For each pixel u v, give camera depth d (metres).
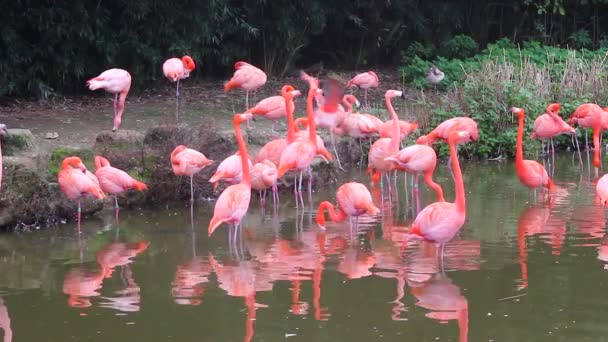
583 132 14.31
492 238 8.46
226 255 8.13
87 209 9.91
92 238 8.93
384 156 10.36
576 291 6.80
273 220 9.62
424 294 6.84
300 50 20.05
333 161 11.93
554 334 5.94
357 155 13.20
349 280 7.23
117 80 11.85
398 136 10.40
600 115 12.37
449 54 19.98
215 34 17.56
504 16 21.77
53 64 15.05
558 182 11.52
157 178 10.61
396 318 6.33
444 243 7.88
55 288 7.19
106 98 15.72
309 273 7.47
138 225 9.52
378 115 14.45
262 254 8.13
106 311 6.60
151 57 15.77
